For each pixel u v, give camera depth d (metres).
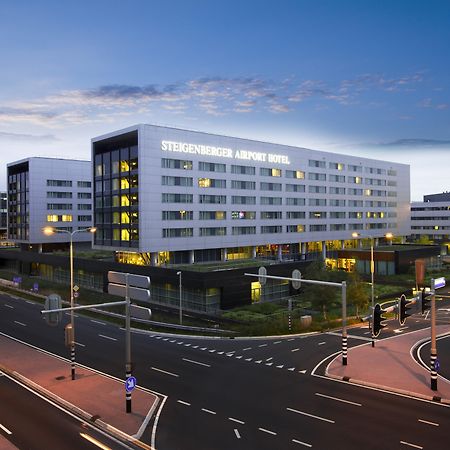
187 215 85.44
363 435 23.38
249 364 36.81
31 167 122.12
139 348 42.19
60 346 42.94
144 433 24.06
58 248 127.81
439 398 28.30
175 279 66.56
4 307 64.88
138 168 79.75
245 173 96.06
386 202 137.50
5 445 22.73
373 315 31.75
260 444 22.50
